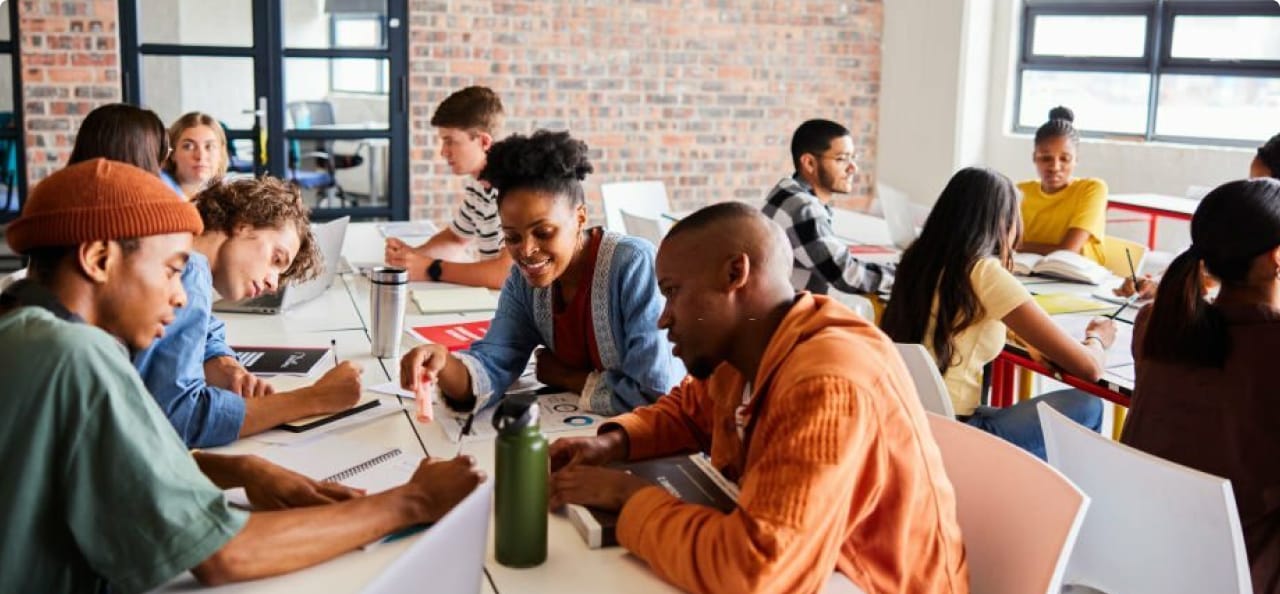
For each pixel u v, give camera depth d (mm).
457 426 2018
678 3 6766
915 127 7156
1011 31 6781
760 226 1512
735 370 1665
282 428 1986
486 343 2225
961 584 1517
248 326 2789
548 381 2248
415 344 2635
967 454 1711
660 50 6777
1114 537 1884
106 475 1221
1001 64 6848
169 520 1247
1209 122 5945
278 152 6250
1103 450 1841
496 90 6516
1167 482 1747
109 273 1298
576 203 2047
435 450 1889
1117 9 6301
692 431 1855
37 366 1191
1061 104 6676
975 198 2613
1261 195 1974
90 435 1211
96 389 1213
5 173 5785
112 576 1245
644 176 6887
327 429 1981
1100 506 1892
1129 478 1812
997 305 2596
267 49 6137
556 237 2014
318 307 3029
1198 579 1769
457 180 6582
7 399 1186
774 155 7152
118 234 1284
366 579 1371
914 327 2688
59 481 1216
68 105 5801
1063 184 4461
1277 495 1989
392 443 1918
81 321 1304
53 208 1275
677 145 6922
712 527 1366
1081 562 1967
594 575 1441
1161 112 6180
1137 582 1878
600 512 1571
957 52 6828
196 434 1860
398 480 1712
